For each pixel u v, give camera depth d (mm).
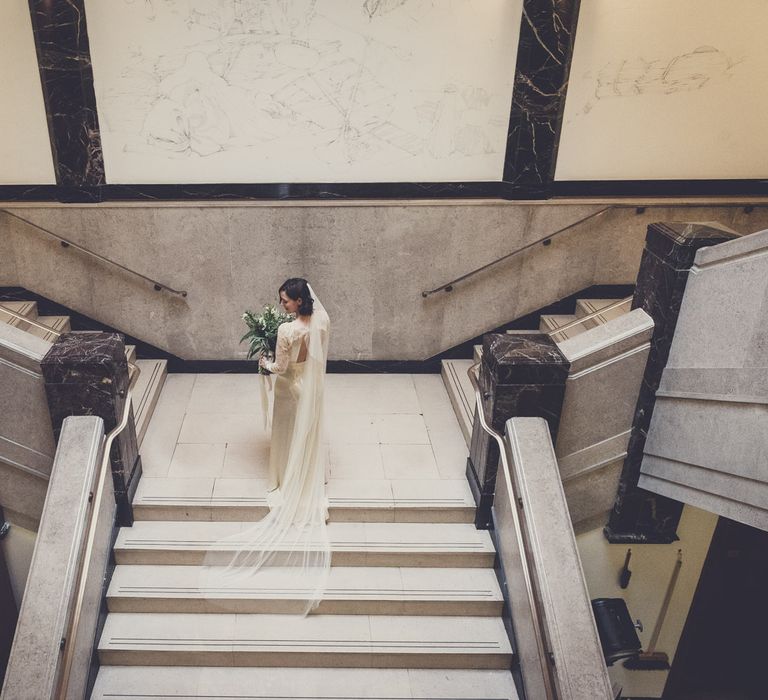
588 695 4121
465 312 7094
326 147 6371
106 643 4906
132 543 5285
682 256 4559
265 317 5434
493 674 5031
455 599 5180
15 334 4910
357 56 6031
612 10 5957
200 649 4902
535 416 5125
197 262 6676
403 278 6879
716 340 4441
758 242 4051
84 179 6266
